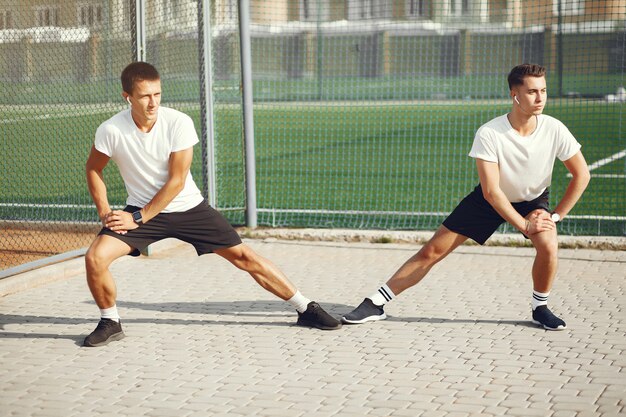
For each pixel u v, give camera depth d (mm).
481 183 6109
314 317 6430
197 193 6207
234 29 14773
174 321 6645
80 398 5117
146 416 4852
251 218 9914
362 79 32750
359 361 5723
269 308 6988
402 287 6555
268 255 8812
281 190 13383
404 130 20578
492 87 29953
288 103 26672
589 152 16578
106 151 5977
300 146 18422
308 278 7949
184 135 5918
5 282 7410
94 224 9633
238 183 13125
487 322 6543
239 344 6098
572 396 5070
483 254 8672
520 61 31891
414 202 12242
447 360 5719
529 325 6457
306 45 35281
